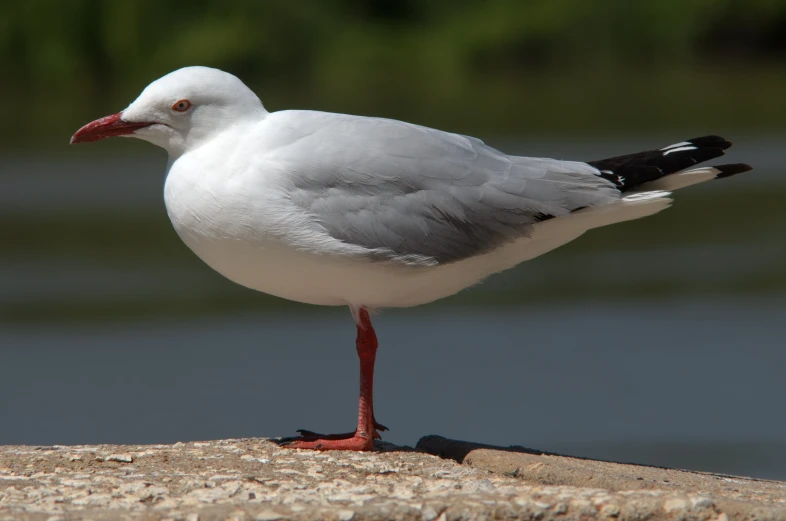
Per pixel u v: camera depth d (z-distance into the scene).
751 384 15.12
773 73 44.88
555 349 17.09
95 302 20.33
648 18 46.88
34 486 6.20
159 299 20.59
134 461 6.81
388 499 5.95
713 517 5.73
